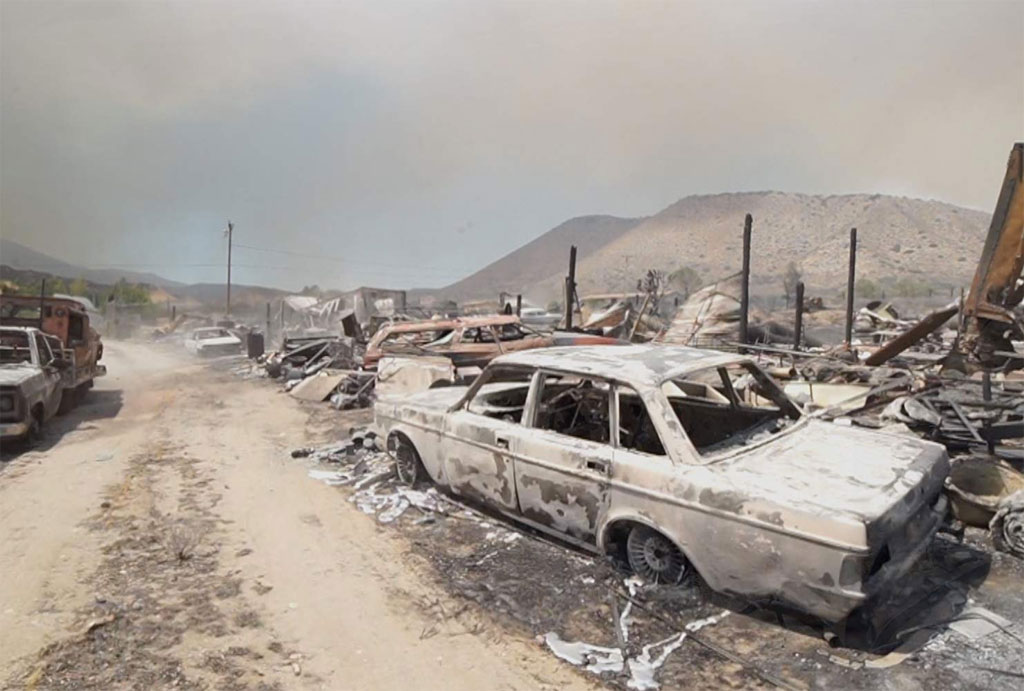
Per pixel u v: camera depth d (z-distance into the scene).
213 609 4.22
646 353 5.18
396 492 6.44
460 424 5.60
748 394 5.80
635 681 3.33
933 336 19.11
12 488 7.04
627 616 3.95
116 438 9.84
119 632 3.93
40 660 3.61
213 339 27.92
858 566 3.23
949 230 187.12
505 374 5.76
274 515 6.04
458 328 14.90
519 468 4.97
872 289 73.88
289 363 18.53
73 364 12.37
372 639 3.84
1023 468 6.01
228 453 8.73
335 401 12.73
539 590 4.32
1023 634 3.58
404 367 11.91
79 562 4.98
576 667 3.49
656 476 4.03
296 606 4.26
